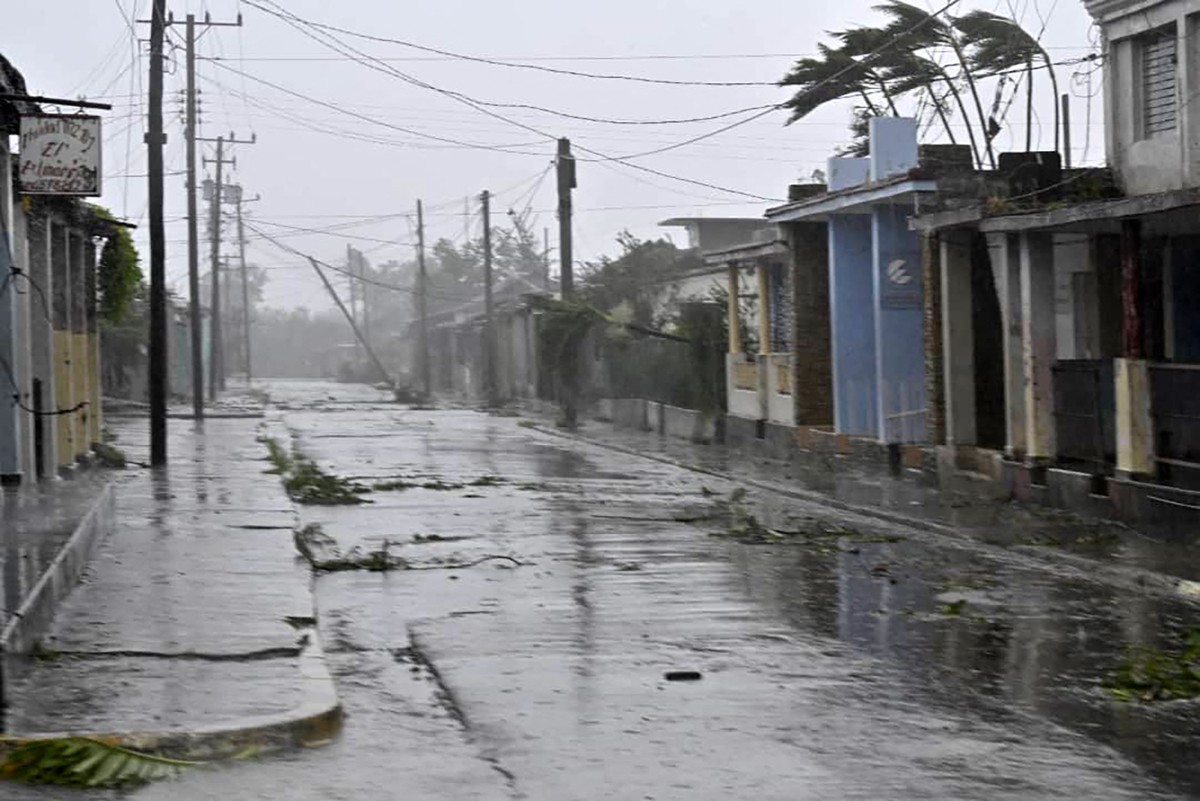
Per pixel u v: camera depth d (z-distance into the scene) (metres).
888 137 30.75
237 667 10.94
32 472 22.83
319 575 16.62
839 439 32.47
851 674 11.50
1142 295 20.23
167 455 32.50
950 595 15.43
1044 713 10.22
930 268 26.98
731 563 17.75
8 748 8.39
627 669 11.66
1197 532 18.52
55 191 19.75
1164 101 23.38
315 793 8.20
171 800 8.03
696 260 51.78
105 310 34.62
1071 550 18.28
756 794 8.23
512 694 10.77
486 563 17.61
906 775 8.63
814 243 35.72
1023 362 23.64
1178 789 8.38
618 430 46.03
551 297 52.03
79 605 13.30
